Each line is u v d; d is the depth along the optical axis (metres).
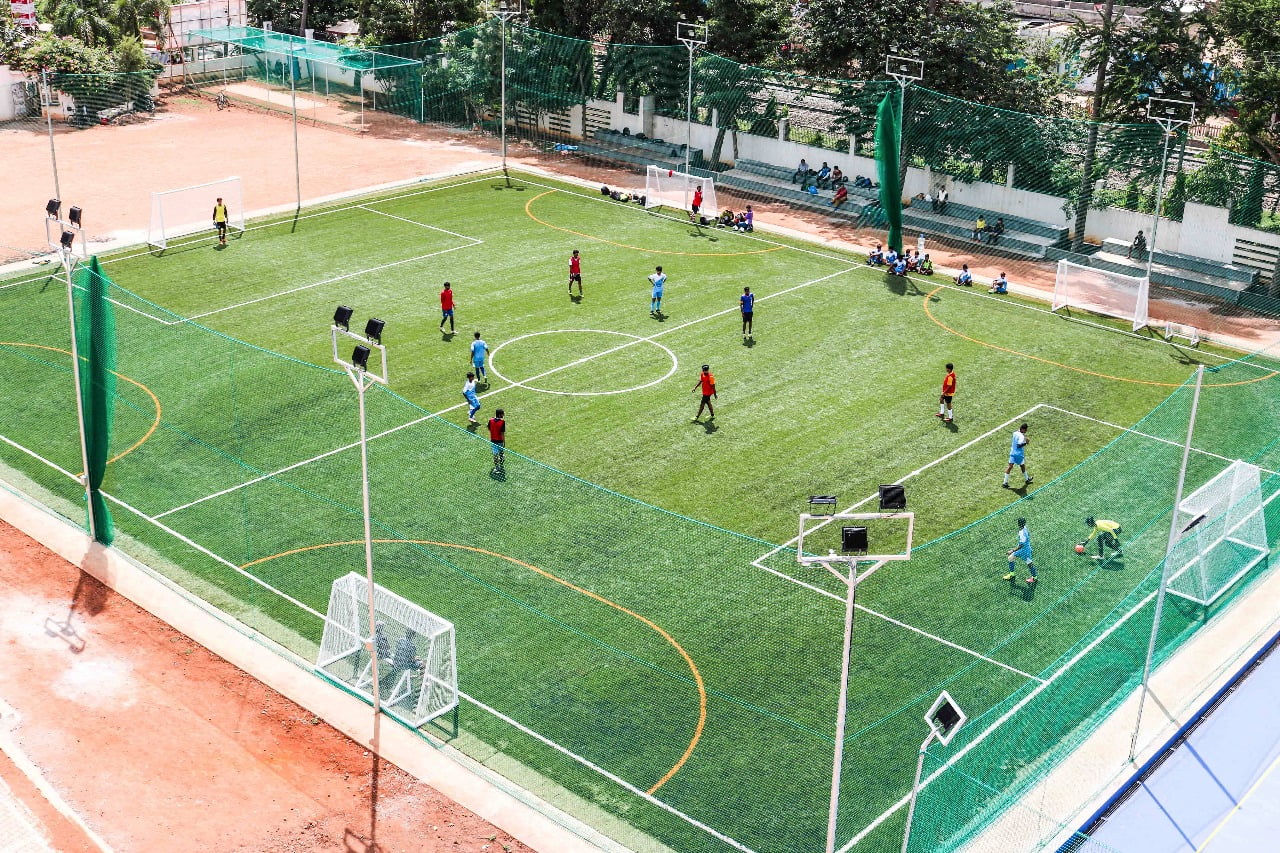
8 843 22.75
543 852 22.58
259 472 34.81
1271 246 51.25
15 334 43.12
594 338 44.62
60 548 31.92
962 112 58.34
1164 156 47.38
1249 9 50.31
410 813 23.62
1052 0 90.62
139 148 67.44
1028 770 24.58
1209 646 28.83
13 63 72.19
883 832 22.83
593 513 32.97
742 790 23.95
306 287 48.78
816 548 31.64
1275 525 33.78
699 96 66.56
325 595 29.91
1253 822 23.94
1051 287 51.59
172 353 41.78
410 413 38.25
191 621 29.22
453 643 25.94
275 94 78.50
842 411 39.41
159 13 80.00
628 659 27.45
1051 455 36.78
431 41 73.50
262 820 23.45
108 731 25.77
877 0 59.16
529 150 69.56
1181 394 40.81
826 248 55.50
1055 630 28.56
